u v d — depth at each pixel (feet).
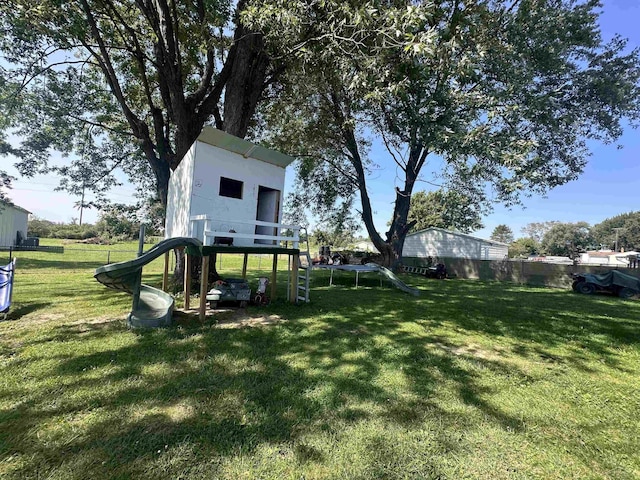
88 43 29.91
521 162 21.66
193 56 30.58
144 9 26.40
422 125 25.16
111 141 38.06
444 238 82.79
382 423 9.01
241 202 23.79
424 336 18.04
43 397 9.55
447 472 7.24
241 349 14.37
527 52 28.68
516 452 8.14
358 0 15.79
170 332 16.21
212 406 9.48
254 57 29.84
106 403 9.38
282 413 9.27
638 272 48.44
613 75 31.63
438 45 15.75
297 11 18.83
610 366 14.84
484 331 19.92
